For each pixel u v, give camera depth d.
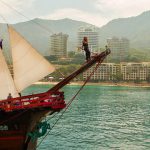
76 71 34.28
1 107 32.41
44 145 65.44
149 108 140.25
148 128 90.25
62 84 34.09
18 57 35.09
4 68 34.97
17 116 33.31
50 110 33.81
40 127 35.50
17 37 35.06
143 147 67.06
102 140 72.62
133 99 183.62
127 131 85.00
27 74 34.94
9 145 33.81
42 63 35.16
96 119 104.69
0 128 33.41
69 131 81.69
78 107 137.25
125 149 65.00
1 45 35.28
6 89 34.88
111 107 141.25
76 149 63.06
